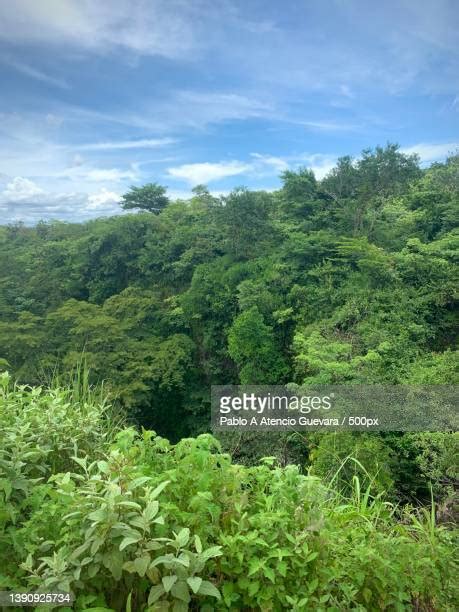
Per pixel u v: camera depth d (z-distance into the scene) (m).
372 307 16.83
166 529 1.51
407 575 1.72
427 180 25.00
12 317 26.52
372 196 23.70
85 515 1.45
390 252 21.12
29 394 2.41
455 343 16.59
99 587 1.48
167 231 29.73
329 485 2.46
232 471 1.82
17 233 36.53
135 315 22.77
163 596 1.47
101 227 30.14
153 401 21.14
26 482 1.69
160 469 1.90
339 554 1.71
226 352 21.41
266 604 1.48
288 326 19.89
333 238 21.75
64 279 28.98
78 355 17.64
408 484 9.98
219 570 1.58
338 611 1.54
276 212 26.50
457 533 1.98
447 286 17.03
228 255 24.81
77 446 2.17
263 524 1.60
